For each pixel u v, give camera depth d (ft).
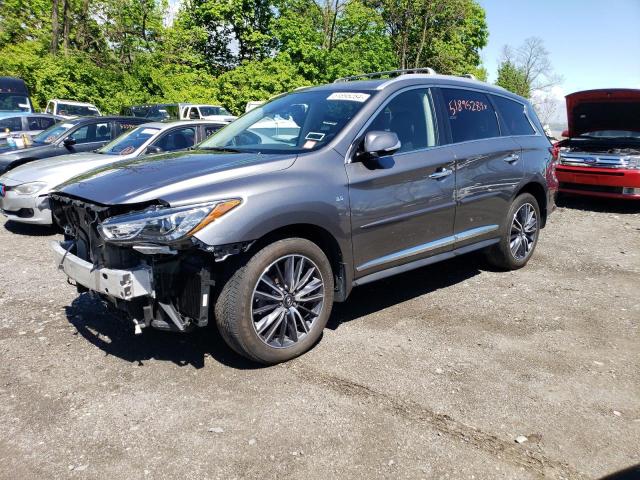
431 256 15.23
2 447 9.21
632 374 11.80
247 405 10.48
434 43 115.44
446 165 15.07
